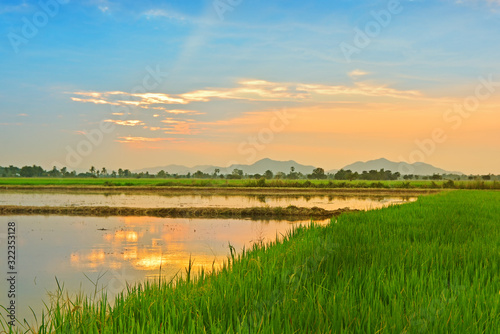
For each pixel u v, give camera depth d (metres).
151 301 5.29
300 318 4.40
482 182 55.19
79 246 14.62
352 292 5.15
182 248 14.27
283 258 7.48
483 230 11.18
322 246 8.30
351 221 13.59
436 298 4.89
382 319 4.29
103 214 24.72
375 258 7.26
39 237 16.56
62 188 54.16
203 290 5.65
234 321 4.54
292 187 55.97
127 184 61.19
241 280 6.04
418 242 9.21
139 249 14.07
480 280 5.99
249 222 21.70
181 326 4.50
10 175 133.00
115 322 4.50
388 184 62.38
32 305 8.12
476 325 4.21
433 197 27.80
